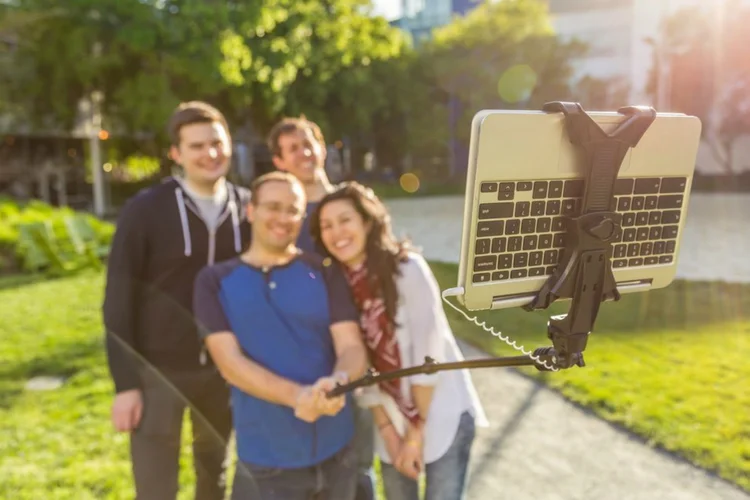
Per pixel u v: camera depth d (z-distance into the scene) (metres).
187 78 14.03
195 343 1.75
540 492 2.45
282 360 1.55
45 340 4.05
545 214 0.86
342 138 20.53
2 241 7.54
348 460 1.65
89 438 2.57
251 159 19.09
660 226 0.95
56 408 2.79
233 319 1.56
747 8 18.97
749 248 8.88
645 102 20.72
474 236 0.82
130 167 18.70
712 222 11.88
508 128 0.81
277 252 1.62
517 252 0.85
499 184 0.82
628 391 3.38
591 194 0.86
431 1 23.17
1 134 13.73
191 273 1.77
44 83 11.99
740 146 20.34
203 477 1.82
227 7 13.73
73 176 17.00
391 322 1.66
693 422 3.01
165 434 1.75
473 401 1.83
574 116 0.83
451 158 22.88
